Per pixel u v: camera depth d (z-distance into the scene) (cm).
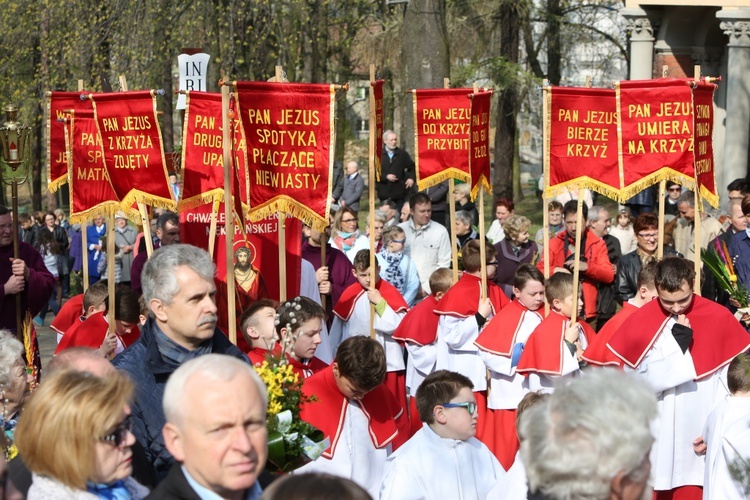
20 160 814
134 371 450
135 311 734
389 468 559
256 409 336
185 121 791
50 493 354
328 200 736
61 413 353
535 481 305
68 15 2197
